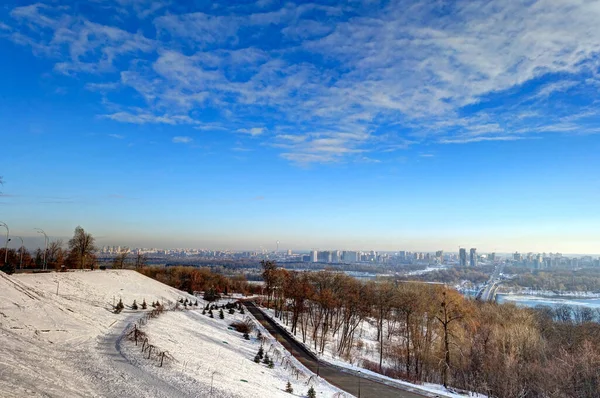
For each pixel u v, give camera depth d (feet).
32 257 337.52
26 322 114.01
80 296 188.96
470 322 264.11
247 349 186.39
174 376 101.19
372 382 167.84
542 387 187.73
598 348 219.41
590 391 179.01
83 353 106.52
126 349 117.29
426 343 232.53
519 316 290.35
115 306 195.00
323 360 198.70
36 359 89.10
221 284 508.12
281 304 336.70
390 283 379.96
